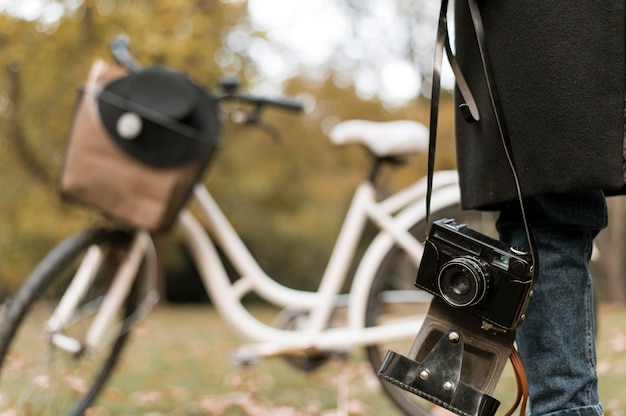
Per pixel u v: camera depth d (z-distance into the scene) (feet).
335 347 7.46
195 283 39.19
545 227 4.21
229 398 8.96
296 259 39.24
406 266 7.67
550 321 4.14
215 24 17.37
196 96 6.69
